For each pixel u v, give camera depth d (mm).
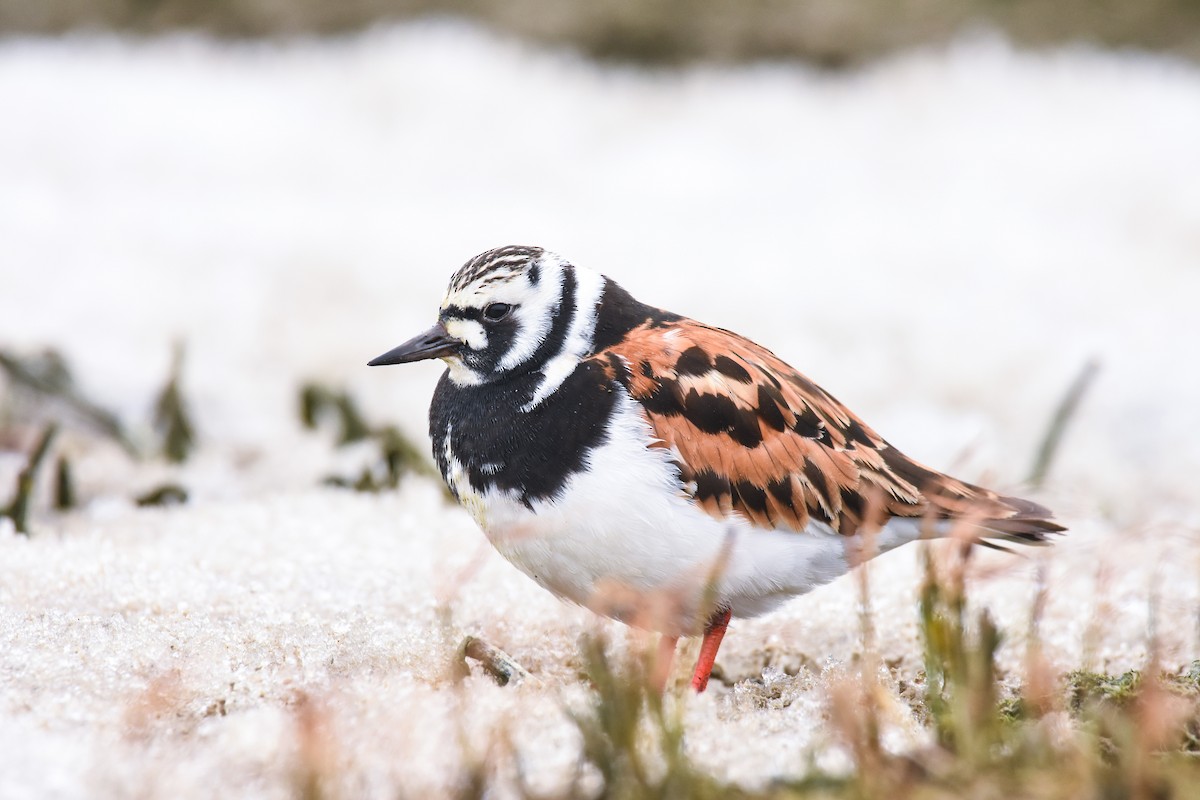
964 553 7625
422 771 6375
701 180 20578
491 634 8555
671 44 26281
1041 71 24359
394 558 9562
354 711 6887
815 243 18016
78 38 26156
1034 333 15594
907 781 6305
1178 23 26281
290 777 6078
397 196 19859
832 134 22750
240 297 16266
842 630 8945
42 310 15641
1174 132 21562
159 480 12094
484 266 8289
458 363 8297
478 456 8094
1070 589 9609
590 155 21891
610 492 7766
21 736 6672
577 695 7316
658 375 7980
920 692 7973
